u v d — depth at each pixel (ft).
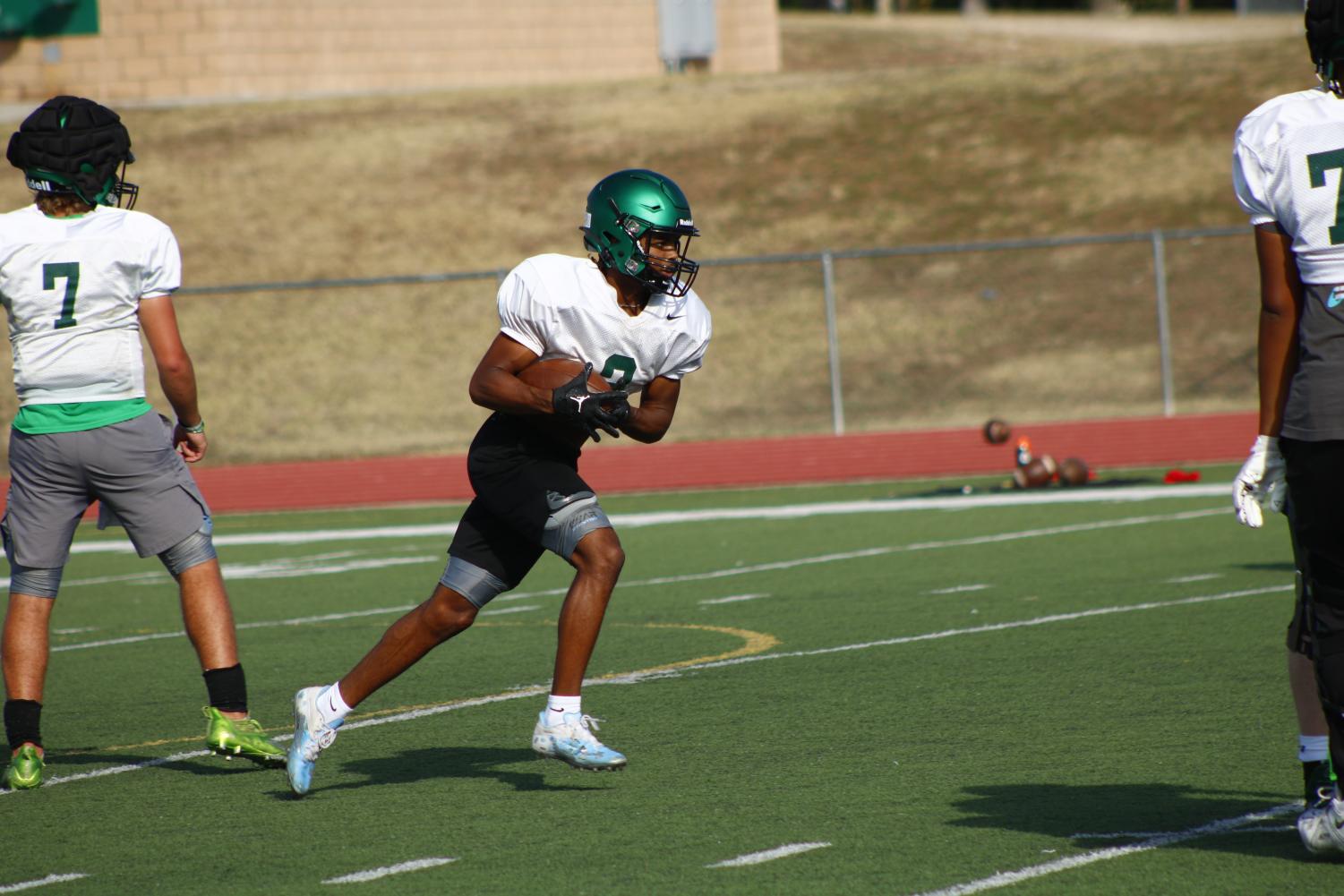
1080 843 53.36
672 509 205.46
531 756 71.31
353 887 50.98
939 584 126.82
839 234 380.78
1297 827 50.98
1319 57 47.85
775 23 511.81
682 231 60.39
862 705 79.56
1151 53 467.52
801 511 193.26
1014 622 104.99
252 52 450.30
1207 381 298.56
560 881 50.88
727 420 305.94
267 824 60.13
